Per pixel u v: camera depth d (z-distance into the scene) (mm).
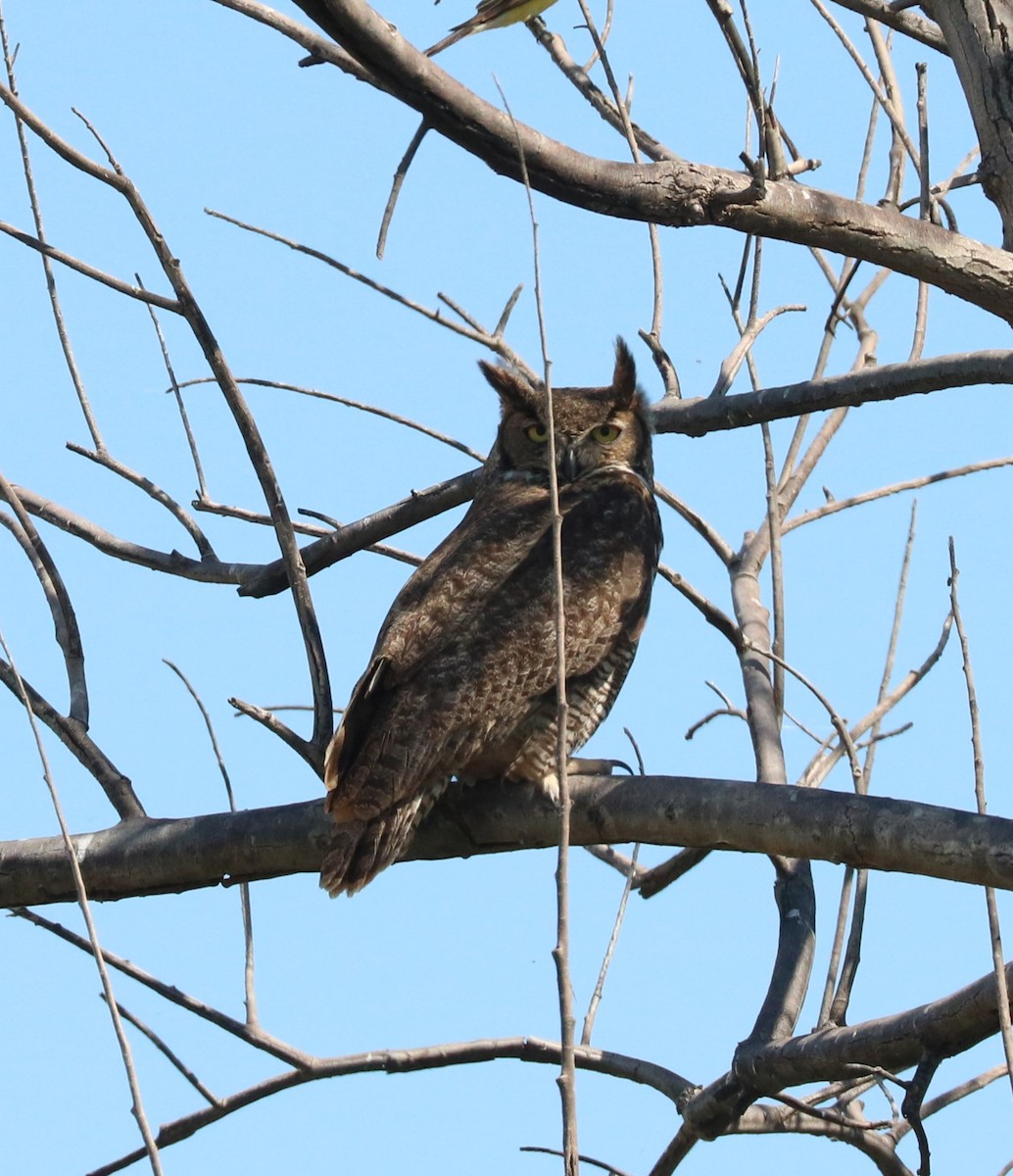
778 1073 9211
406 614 10969
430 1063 10484
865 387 11719
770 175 10125
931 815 8047
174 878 10078
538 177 9492
